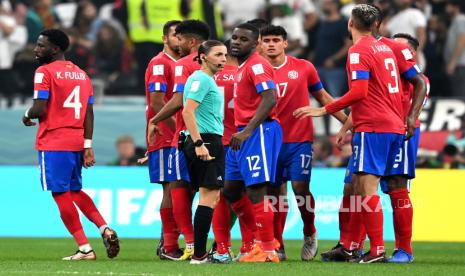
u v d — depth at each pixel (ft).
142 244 155.94
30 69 213.66
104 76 213.05
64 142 116.47
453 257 130.21
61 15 224.12
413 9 205.46
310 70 125.29
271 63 124.67
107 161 193.88
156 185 173.06
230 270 98.12
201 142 101.81
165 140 119.96
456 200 170.71
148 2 206.28
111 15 214.90
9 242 160.45
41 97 115.44
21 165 187.11
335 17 206.59
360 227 118.32
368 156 111.34
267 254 111.55
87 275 93.66
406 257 115.24
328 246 153.99
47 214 177.47
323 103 128.26
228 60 122.52
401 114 112.98
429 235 170.60
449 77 207.21
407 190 116.16
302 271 97.81
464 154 187.01
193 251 116.67
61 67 117.19
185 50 119.14
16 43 215.31
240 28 110.63
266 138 110.52
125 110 193.98
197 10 207.51
